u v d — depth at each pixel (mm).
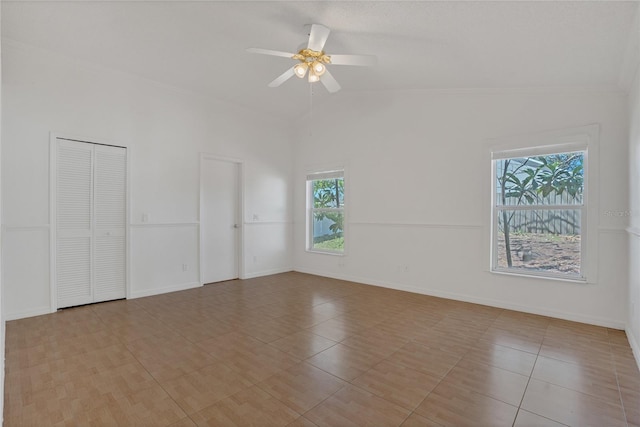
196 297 4281
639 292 2439
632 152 2828
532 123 3592
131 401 1952
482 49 2998
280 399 1976
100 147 3957
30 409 1869
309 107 5605
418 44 3133
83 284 3854
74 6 2846
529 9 2324
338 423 1760
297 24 3094
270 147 5859
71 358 2504
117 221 4098
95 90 3910
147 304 3947
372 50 3383
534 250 3658
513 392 2055
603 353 2600
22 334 2971
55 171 3613
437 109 4305
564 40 2611
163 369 2340
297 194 6145
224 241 5324
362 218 5117
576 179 3396
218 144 5125
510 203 3814
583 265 3350
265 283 5129
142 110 4305
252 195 5590
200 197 4898
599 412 1859
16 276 3377
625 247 3078
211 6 2855
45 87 3553
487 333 3016
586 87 3258
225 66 4051
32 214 3465
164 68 4055
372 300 4133
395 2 2531
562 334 2984
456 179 4152
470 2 2363
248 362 2447
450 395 2021
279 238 6020
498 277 3836
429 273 4398
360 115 5109
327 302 4047
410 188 4566
